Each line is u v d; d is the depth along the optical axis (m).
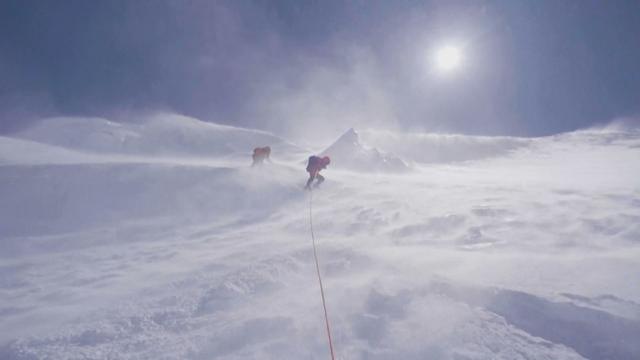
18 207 8.30
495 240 5.77
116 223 7.88
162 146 31.53
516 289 3.75
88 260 5.98
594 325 3.30
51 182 9.28
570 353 3.02
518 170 26.12
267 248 5.75
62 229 7.61
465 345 3.06
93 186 9.26
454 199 8.62
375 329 3.31
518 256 4.90
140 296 4.30
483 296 3.73
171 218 8.16
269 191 9.62
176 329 3.50
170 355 3.09
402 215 7.44
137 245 6.71
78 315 3.92
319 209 8.38
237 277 4.40
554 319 3.40
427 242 5.80
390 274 4.36
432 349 3.02
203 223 7.90
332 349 3.08
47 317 3.94
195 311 3.81
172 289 4.42
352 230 6.70
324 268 4.76
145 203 8.76
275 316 3.50
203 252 5.96
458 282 3.94
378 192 9.70
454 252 5.17
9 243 6.82
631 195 8.42
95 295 4.47
